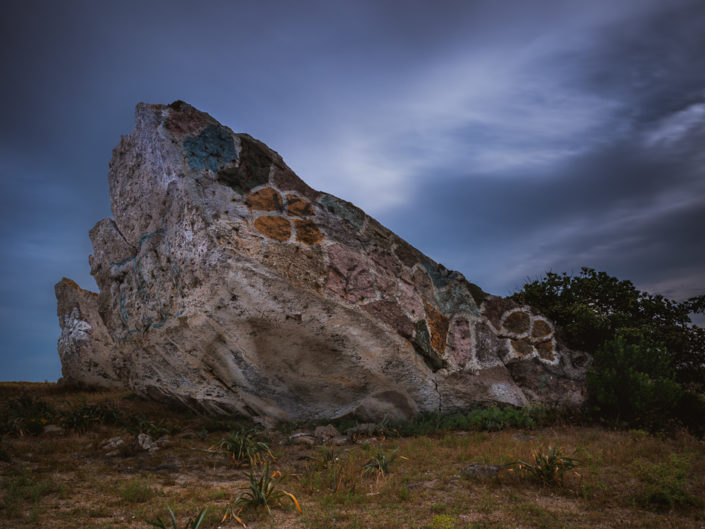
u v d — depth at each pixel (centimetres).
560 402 1149
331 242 1045
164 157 1048
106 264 1285
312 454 855
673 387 1009
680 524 504
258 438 973
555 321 1426
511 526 500
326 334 993
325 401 1099
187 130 1079
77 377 1702
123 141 1230
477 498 592
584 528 494
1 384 1802
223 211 962
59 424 1045
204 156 1043
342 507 568
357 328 1004
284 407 1104
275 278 926
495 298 1287
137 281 1151
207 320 957
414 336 1072
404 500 589
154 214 1094
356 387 1077
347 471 690
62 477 692
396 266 1132
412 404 1111
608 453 766
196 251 940
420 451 830
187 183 987
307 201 1092
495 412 1064
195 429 1074
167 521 517
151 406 1309
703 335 1366
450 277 1250
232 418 1159
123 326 1209
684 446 838
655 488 574
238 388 1083
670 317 1409
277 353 1009
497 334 1237
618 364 1075
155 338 1087
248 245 934
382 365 1048
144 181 1127
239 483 691
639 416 1002
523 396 1170
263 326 962
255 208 1008
